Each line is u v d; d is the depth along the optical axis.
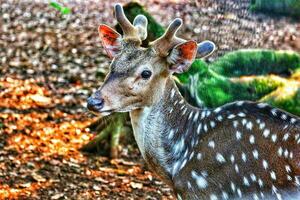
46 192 10.25
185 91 11.21
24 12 21.72
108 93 7.09
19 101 13.78
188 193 7.48
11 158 11.20
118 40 7.46
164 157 7.58
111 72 7.20
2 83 14.82
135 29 7.49
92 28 20.41
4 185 10.35
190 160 7.43
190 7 21.89
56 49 17.88
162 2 23.16
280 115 7.22
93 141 11.73
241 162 7.22
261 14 20.25
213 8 20.86
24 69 16.00
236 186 7.25
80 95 14.45
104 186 10.57
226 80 11.70
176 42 7.30
